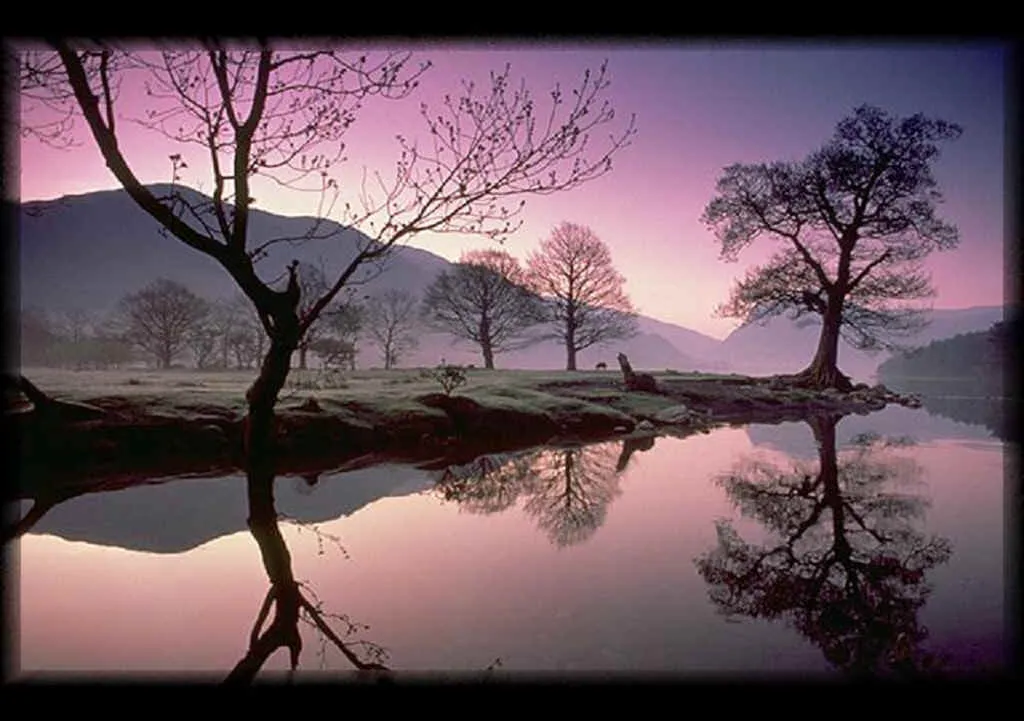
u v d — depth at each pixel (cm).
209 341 7631
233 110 1055
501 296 6956
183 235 1077
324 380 2970
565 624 478
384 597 553
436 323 7888
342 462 1506
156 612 520
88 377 3042
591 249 6325
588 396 2973
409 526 866
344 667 404
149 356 8056
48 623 494
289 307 1180
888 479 1279
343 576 623
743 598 545
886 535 801
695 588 580
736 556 699
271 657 421
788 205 4528
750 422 2792
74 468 1221
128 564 676
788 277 4622
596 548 733
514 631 467
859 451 1767
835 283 4447
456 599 552
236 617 509
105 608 530
